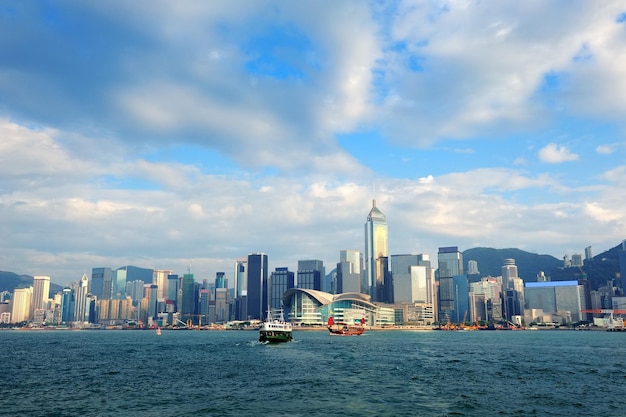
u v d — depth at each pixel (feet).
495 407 240.32
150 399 263.29
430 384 313.32
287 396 267.80
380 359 494.18
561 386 309.22
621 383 324.39
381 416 220.02
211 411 230.89
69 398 268.82
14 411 236.02
